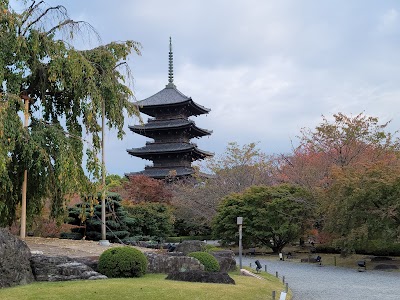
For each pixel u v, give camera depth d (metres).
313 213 32.78
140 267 13.82
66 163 15.02
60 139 15.70
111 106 17.58
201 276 13.99
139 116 18.36
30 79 17.77
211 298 11.41
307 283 19.25
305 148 42.97
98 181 16.56
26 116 16.03
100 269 13.70
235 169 48.38
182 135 54.97
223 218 35.78
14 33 15.44
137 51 18.52
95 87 16.64
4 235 11.52
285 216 33.38
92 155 16.22
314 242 42.00
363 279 20.70
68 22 16.22
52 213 17.89
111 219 26.72
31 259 12.59
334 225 26.94
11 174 17.09
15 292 10.29
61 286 11.24
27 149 15.09
